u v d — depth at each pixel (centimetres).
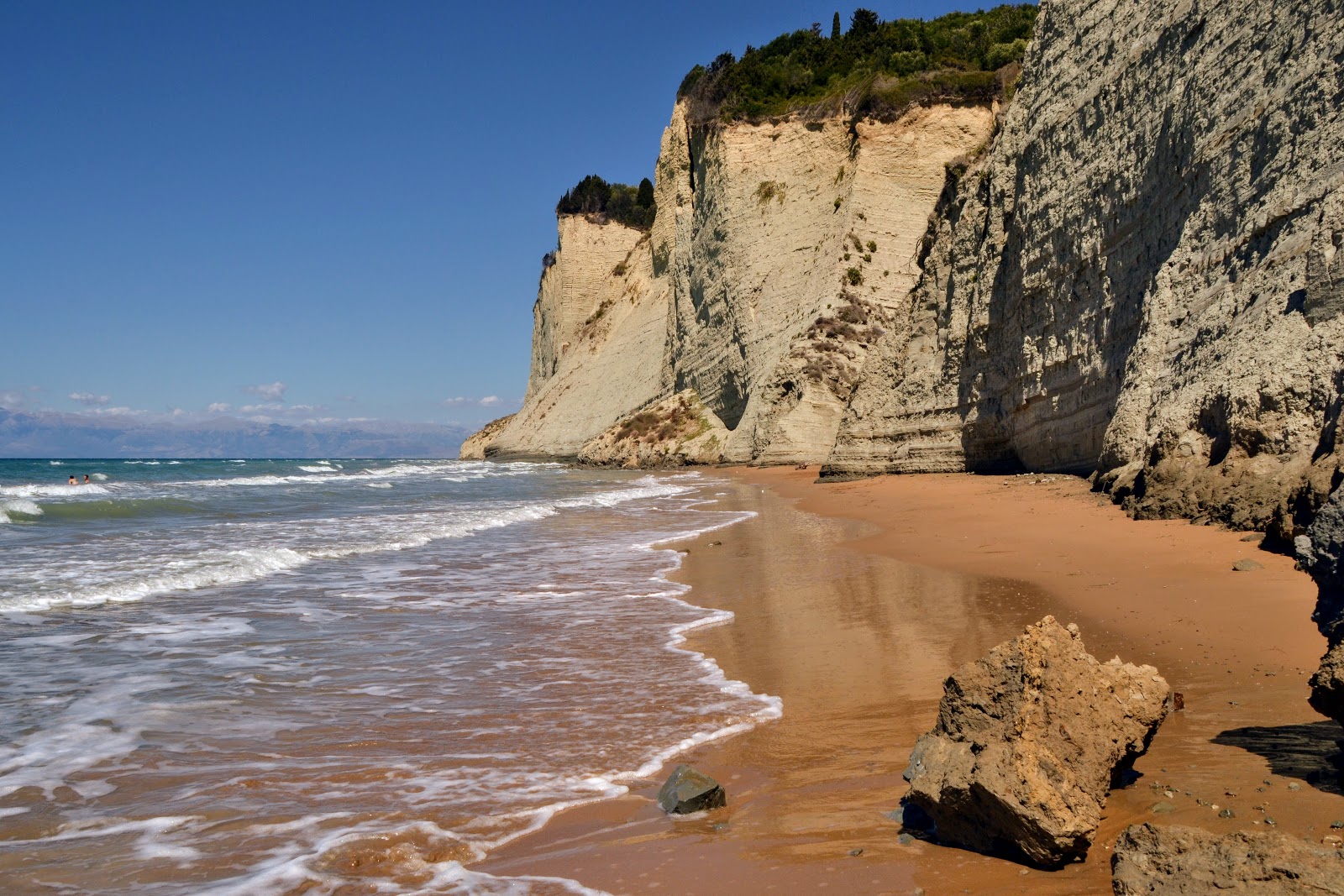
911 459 2747
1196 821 371
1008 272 2314
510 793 477
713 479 3800
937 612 880
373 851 407
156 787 485
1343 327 1052
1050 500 1659
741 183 5334
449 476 4747
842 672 696
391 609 993
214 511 2347
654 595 1077
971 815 381
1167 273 1513
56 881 379
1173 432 1283
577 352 7788
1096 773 383
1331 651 404
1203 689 564
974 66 5097
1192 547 1034
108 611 968
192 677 705
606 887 369
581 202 8212
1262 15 1440
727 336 5275
